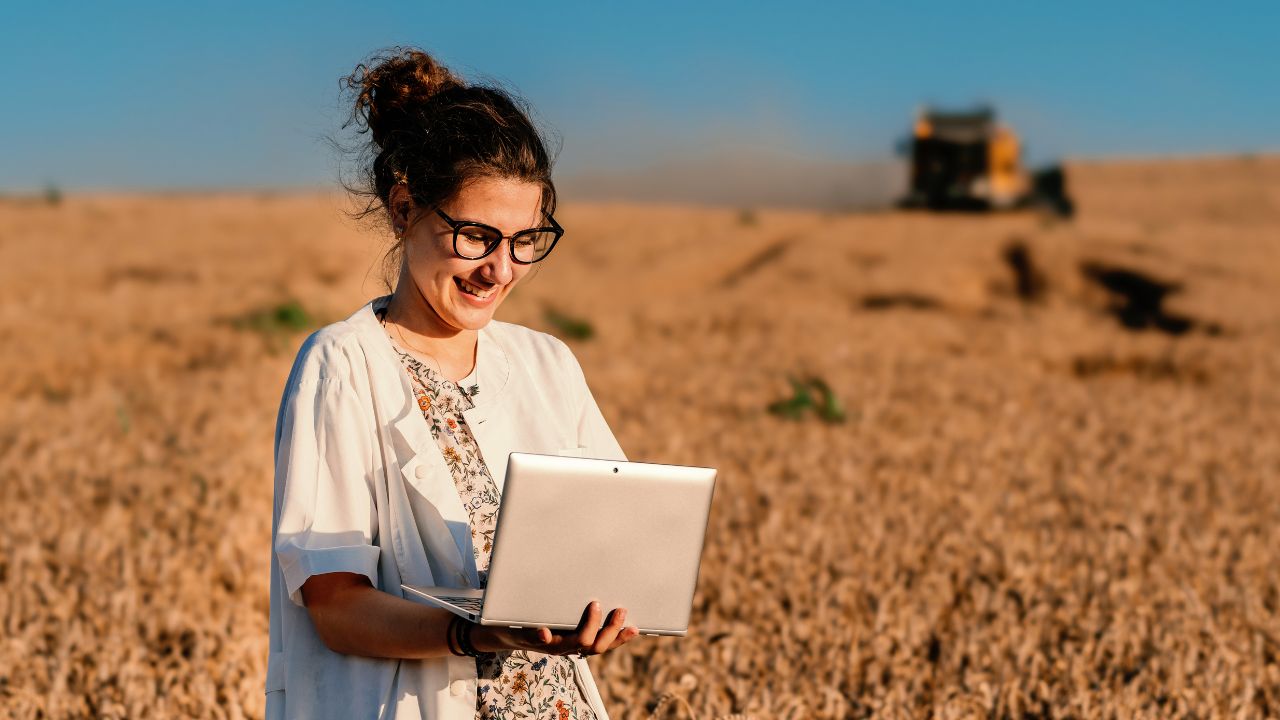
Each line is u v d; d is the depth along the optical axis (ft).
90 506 23.11
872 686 15.03
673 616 6.86
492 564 6.41
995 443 31.35
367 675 6.96
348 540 6.89
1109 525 22.22
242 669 14.87
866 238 103.86
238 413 32.89
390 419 7.20
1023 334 60.54
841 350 50.42
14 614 16.89
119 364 46.42
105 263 87.66
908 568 20.31
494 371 7.80
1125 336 60.85
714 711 13.89
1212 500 26.73
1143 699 14.24
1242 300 75.25
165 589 17.89
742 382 42.27
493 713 7.29
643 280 95.04
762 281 85.92
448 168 6.96
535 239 7.38
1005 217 121.29
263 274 81.97
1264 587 19.92
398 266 7.76
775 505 23.79
